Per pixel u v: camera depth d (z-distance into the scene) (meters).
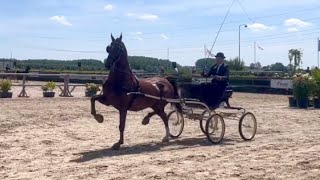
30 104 20.92
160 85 11.72
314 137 12.79
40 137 12.20
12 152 10.17
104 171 8.37
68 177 7.91
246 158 9.65
